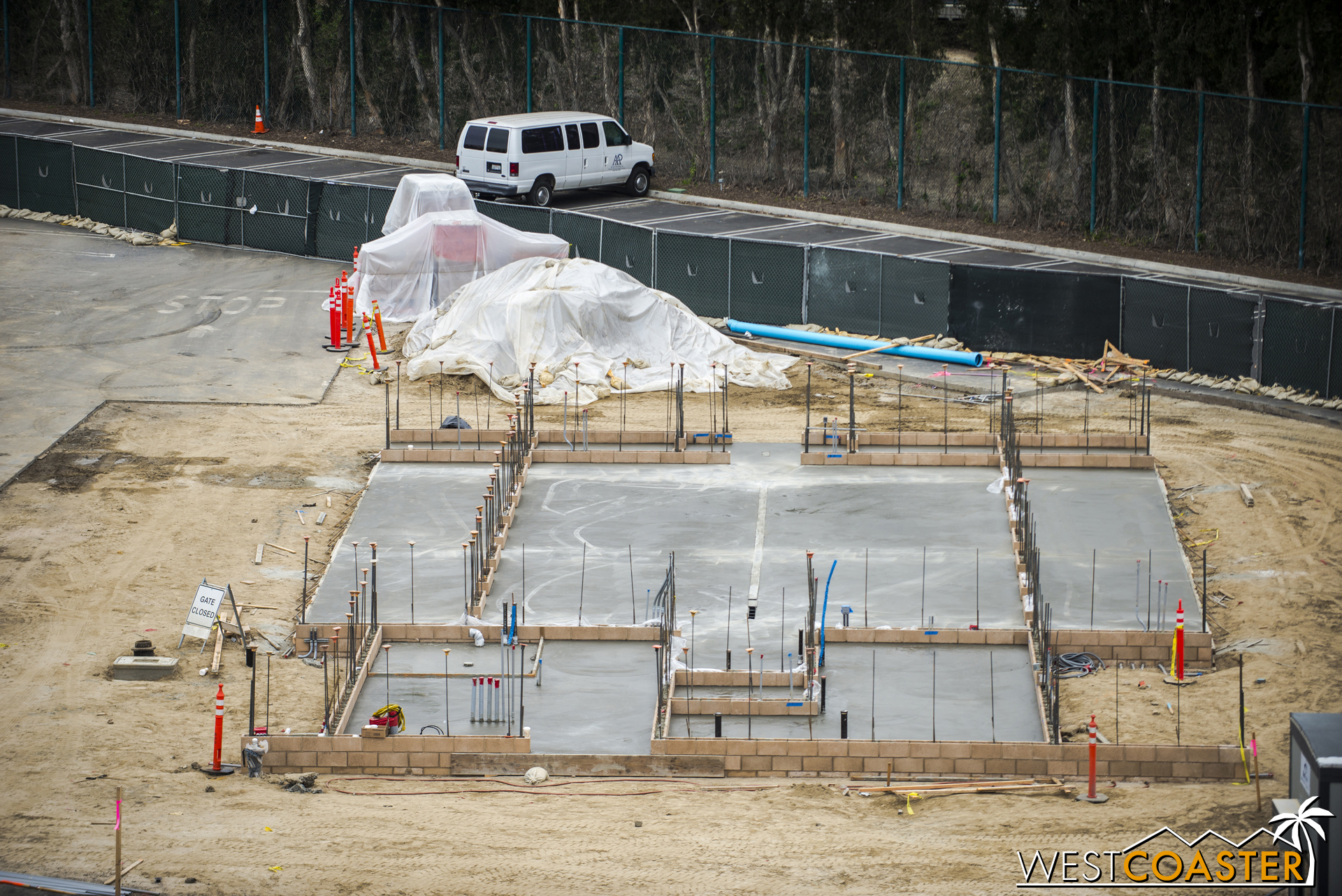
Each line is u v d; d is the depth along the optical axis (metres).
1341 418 68.50
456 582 52.66
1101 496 59.53
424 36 128.75
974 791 38.84
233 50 134.38
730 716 43.97
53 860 33.16
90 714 42.12
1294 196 96.88
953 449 65.06
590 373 74.31
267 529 56.47
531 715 43.97
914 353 78.56
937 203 111.69
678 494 60.59
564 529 57.28
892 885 32.56
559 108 126.38
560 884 32.72
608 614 50.31
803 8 113.19
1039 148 107.00
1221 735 41.16
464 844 34.84
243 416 68.81
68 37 139.75
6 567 51.88
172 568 52.69
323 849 34.38
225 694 44.34
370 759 40.31
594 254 89.62
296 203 98.50
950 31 128.00
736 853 34.41
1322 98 96.12
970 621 49.53
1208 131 99.56
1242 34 98.00
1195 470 62.28
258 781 39.22
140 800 37.00
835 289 82.12
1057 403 72.00
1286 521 56.66
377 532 56.69
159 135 132.88
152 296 88.06
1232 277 94.88
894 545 55.50
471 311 78.19
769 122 116.75
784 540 56.09
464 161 109.06
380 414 70.00
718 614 50.34
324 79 132.88
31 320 82.12
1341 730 31.84
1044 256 101.00
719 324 84.62
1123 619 49.09
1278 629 47.97
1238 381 73.19
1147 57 101.69
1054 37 103.31
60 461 62.12
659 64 121.06
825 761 40.16
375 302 78.50
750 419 70.38
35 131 132.12
